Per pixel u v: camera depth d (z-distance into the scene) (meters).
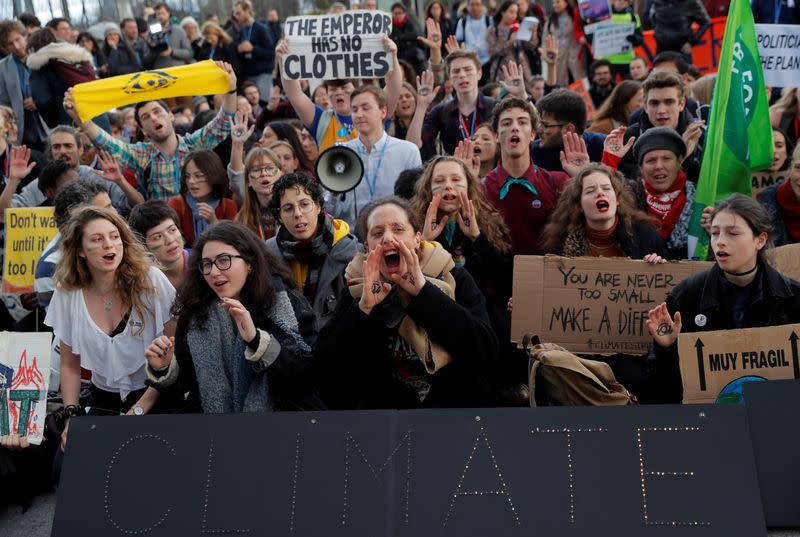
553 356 5.05
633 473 4.27
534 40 12.51
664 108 7.22
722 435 4.30
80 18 16.06
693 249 6.27
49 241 7.07
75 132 8.25
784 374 4.68
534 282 5.67
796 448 4.42
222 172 7.56
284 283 5.21
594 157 7.65
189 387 5.18
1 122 8.49
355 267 5.20
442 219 5.86
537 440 4.34
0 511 5.57
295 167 8.21
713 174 6.19
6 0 15.41
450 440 4.37
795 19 10.80
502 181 6.54
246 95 12.16
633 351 5.60
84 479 4.43
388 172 7.38
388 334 4.99
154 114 8.20
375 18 7.77
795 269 5.64
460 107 8.48
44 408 5.25
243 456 4.42
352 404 5.12
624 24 11.47
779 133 7.27
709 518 4.20
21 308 7.18
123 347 5.41
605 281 5.64
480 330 4.99
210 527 4.34
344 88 8.41
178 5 17.12
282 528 4.31
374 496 4.32
